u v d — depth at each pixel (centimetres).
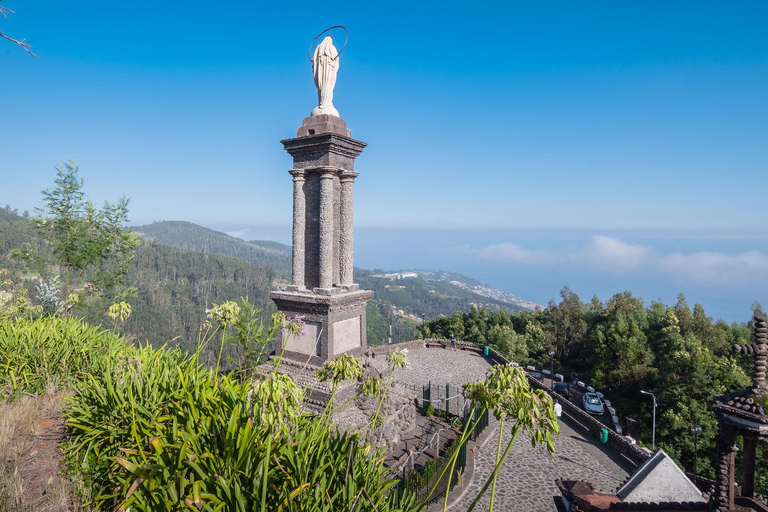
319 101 1686
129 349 777
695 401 3866
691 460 3778
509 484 1499
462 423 1806
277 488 410
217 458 417
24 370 809
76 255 1641
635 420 4350
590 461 1719
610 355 5666
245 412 495
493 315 8056
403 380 2738
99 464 540
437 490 1345
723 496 611
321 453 471
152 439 430
